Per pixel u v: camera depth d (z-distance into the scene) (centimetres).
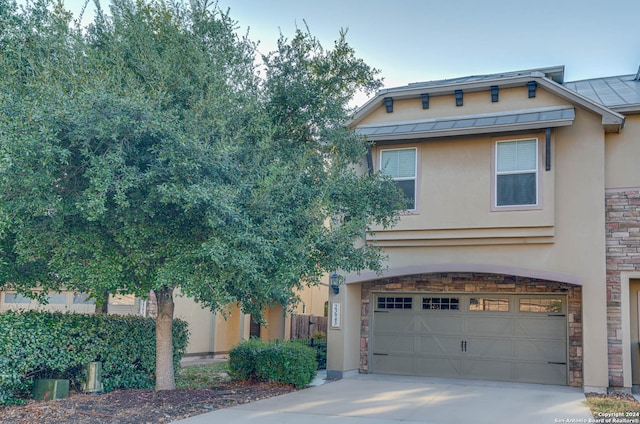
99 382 1041
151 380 1164
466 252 1318
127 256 848
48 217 809
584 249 1219
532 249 1261
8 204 710
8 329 906
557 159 1266
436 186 1338
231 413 933
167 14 890
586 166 1241
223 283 791
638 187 1227
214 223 732
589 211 1225
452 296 1438
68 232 829
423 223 1330
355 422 882
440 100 1391
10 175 681
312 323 2147
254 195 792
